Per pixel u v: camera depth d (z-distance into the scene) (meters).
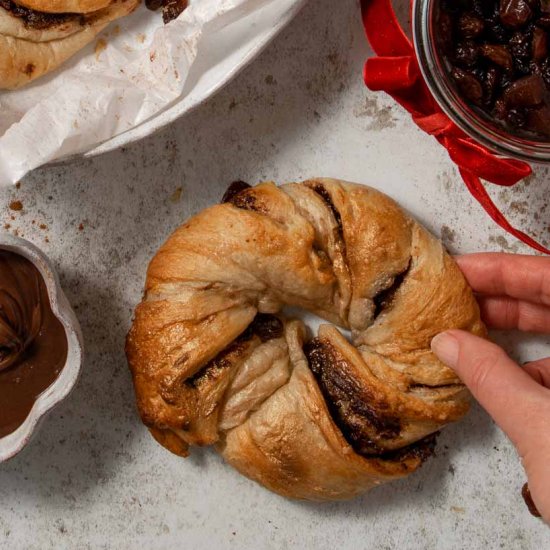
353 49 0.55
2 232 0.55
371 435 0.51
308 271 0.51
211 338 0.50
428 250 0.52
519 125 0.48
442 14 0.47
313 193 0.52
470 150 0.49
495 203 0.56
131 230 0.56
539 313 0.54
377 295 0.52
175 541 0.56
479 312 0.53
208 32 0.50
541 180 0.55
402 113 0.55
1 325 0.49
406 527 0.56
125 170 0.56
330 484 0.52
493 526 0.56
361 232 0.51
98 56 0.53
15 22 0.50
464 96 0.48
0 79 0.51
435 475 0.56
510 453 0.56
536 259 0.52
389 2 0.50
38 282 0.50
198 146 0.56
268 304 0.52
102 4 0.50
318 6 0.55
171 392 0.50
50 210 0.56
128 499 0.56
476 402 0.56
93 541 0.56
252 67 0.56
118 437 0.56
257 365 0.52
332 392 0.52
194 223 0.52
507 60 0.47
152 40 0.52
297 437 0.51
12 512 0.56
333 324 0.54
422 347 0.51
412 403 0.51
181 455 0.53
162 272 0.51
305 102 0.56
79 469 0.56
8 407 0.50
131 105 0.51
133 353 0.52
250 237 0.50
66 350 0.51
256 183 0.56
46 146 0.50
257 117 0.56
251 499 0.56
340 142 0.56
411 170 0.55
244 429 0.52
